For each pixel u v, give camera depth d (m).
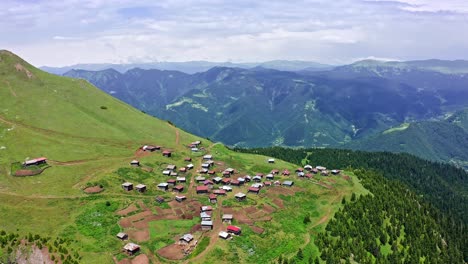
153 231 158.00
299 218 180.38
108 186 191.25
